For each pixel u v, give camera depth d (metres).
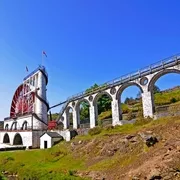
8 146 55.44
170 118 31.28
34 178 27.61
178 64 34.00
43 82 66.75
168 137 25.28
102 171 25.08
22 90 77.50
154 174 19.70
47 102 65.81
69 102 58.94
